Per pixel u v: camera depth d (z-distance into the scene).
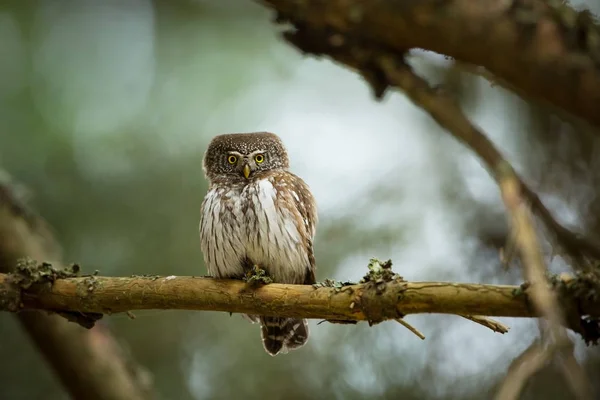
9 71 13.19
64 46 13.63
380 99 5.61
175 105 13.59
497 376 11.45
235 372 12.20
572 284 5.04
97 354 10.67
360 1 5.17
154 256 12.41
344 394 11.90
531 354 3.89
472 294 5.73
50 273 7.68
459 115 4.79
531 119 11.14
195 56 14.04
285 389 12.01
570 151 10.75
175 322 12.51
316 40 5.73
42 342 10.45
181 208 12.68
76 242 12.43
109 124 13.20
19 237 10.36
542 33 4.10
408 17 4.84
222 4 14.02
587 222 10.52
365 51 5.45
